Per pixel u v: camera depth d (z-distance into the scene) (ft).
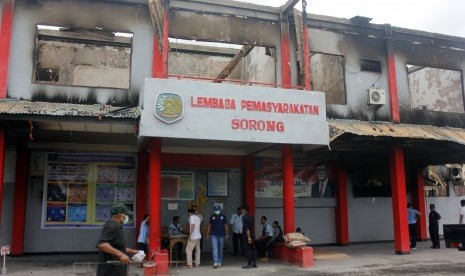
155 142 39.63
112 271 16.94
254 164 54.95
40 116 36.17
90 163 48.73
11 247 44.93
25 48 40.57
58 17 41.55
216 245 40.19
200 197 52.85
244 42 46.78
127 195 49.21
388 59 53.72
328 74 57.36
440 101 64.28
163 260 35.63
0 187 36.91
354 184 60.75
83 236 47.50
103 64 61.52
